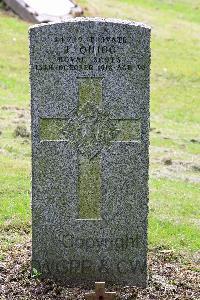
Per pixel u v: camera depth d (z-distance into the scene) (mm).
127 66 2695
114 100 2717
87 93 2717
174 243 3309
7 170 4258
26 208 3613
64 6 8359
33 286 2756
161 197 4043
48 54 2695
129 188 2748
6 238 3246
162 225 3543
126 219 2764
